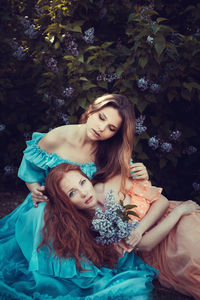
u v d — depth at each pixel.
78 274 2.08
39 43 3.46
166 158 3.49
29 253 2.18
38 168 2.45
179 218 2.25
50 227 2.12
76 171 2.21
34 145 2.46
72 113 3.31
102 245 2.16
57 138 2.45
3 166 4.03
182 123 3.44
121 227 2.03
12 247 2.32
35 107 3.75
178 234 2.17
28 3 3.85
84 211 2.22
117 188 2.36
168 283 2.16
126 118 2.24
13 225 2.54
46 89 3.42
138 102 3.17
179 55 3.13
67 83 3.36
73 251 2.07
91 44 3.34
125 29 3.41
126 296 2.02
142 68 3.13
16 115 3.74
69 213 2.13
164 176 3.58
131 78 3.14
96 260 2.14
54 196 2.16
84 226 2.16
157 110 3.37
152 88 3.12
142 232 2.21
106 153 2.43
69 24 3.19
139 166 2.39
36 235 2.12
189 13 3.38
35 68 3.63
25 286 2.02
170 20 3.51
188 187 3.65
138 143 3.34
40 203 2.27
